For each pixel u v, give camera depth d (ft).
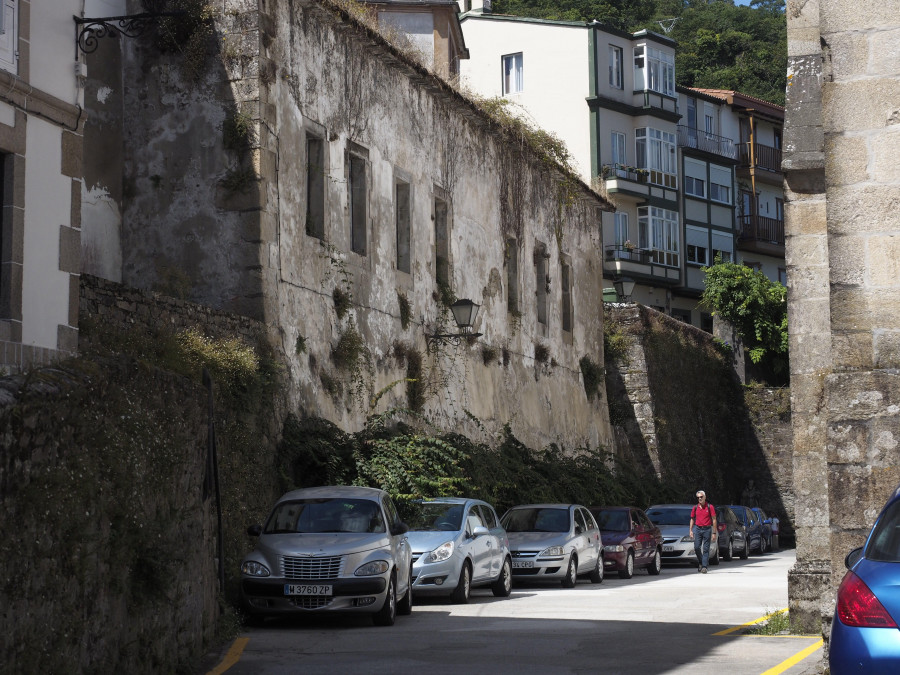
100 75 71.05
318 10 77.82
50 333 42.19
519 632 51.08
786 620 51.57
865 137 33.19
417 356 89.30
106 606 31.24
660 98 198.70
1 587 24.91
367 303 83.20
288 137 73.82
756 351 178.81
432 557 63.98
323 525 55.83
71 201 43.68
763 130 231.50
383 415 80.07
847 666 24.14
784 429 172.76
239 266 69.72
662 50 199.93
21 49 41.16
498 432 104.32
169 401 39.17
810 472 50.42
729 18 286.87
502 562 71.77
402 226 91.20
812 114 50.62
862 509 32.50
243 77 70.95
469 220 103.09
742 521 136.26
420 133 94.38
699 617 58.18
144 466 35.47
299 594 52.03
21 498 26.27
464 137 103.14
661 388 150.61
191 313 61.46
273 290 70.28
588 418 129.90
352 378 79.30
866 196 33.09
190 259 70.44
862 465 32.58
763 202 229.45
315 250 76.33
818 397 50.42
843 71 33.53
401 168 90.53
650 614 59.77
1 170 40.63
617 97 195.00
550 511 82.89
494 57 197.88
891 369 32.55
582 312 131.44
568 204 125.70
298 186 74.84
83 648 29.43
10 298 40.04
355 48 83.92
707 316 211.20
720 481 165.78
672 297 202.59
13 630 25.40
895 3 33.09
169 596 36.78
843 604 24.63
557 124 192.44
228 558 57.21
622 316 148.46
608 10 260.62
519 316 112.47
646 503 127.34
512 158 113.39
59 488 28.27
